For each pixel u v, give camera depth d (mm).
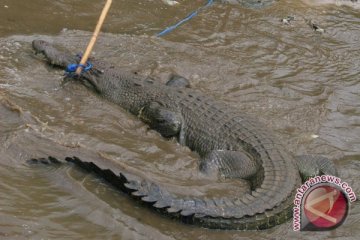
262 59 11156
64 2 12188
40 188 6680
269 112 9359
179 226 6527
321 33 12656
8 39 10336
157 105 8695
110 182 6938
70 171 7043
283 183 7207
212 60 10781
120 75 9375
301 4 14141
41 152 7305
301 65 11172
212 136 8297
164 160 7828
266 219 6652
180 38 11516
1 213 6129
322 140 8773
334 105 9891
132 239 6172
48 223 6148
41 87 9031
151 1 13016
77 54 9852
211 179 7621
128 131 8414
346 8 14305
